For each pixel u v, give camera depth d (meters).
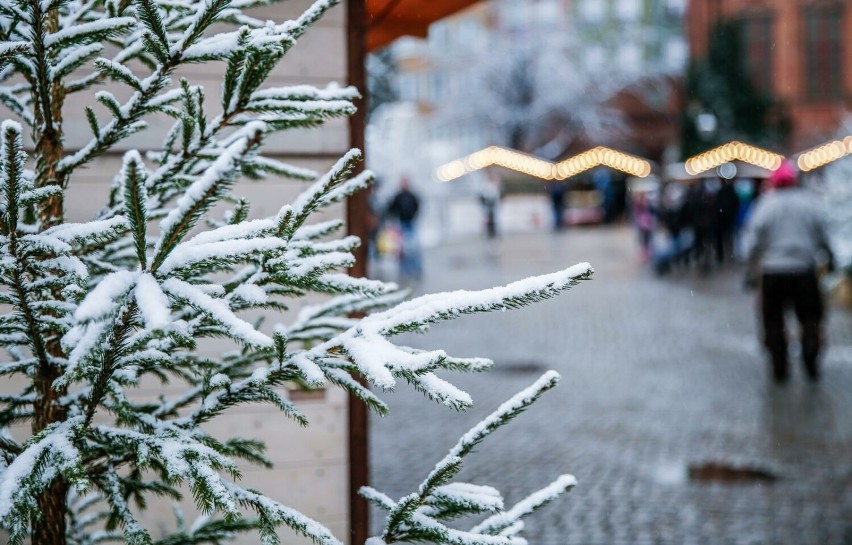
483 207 35.47
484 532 2.04
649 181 39.81
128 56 2.19
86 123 3.43
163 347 1.96
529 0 60.56
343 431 3.83
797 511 5.82
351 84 3.73
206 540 2.21
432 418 8.35
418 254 20.58
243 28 1.78
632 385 9.73
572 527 5.57
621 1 61.22
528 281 1.68
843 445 7.29
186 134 2.01
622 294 17.83
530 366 10.83
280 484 3.79
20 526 1.65
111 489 1.99
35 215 2.10
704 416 8.32
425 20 5.39
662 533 5.45
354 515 3.81
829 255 9.81
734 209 22.91
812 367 9.77
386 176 31.55
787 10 54.94
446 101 51.72
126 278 1.52
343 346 1.73
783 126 40.44
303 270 1.81
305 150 3.70
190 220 1.62
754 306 15.70
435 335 13.34
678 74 49.41
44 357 1.94
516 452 7.21
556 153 47.44
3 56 1.81
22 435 3.26
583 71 49.66
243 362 2.22
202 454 1.76
